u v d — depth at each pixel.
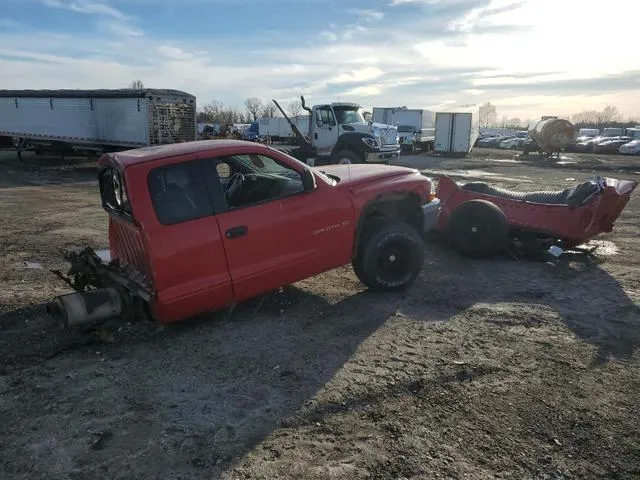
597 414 3.40
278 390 3.74
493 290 5.93
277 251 4.85
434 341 4.52
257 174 5.18
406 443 3.10
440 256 7.47
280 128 49.72
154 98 20.36
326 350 4.37
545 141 32.75
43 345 4.56
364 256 5.51
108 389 3.80
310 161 19.89
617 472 2.84
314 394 3.67
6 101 26.14
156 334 4.77
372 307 5.35
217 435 3.22
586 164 28.28
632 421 3.32
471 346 4.42
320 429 3.26
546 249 7.34
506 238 7.10
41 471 2.90
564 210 7.19
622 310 5.26
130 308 4.80
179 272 4.36
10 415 3.47
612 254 7.62
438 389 3.71
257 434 3.22
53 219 10.52
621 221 10.39
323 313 5.20
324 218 5.11
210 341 4.60
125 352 4.43
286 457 2.99
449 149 37.06
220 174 5.31
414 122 38.72
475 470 2.85
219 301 4.63
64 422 3.38
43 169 22.98
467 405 3.50
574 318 5.05
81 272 5.19
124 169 4.27
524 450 3.02
